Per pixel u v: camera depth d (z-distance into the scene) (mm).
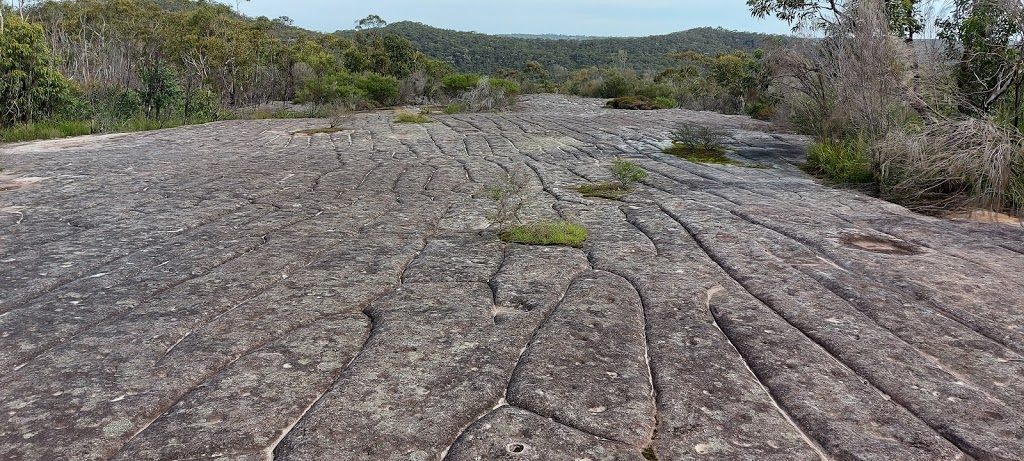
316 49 47844
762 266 5457
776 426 3006
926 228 6930
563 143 15492
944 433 2945
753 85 25125
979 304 4539
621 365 3590
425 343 3840
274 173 10625
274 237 6391
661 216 7531
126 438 2867
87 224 6879
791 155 13461
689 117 22656
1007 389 3365
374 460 2686
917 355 3732
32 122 18562
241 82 35875
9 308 4418
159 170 10852
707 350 3797
